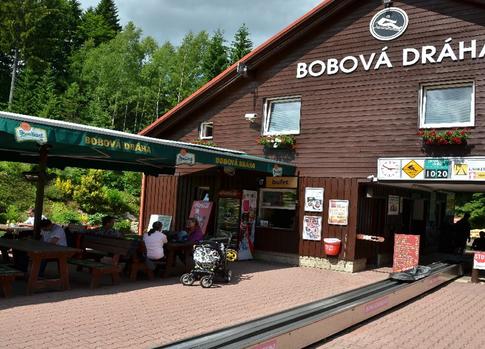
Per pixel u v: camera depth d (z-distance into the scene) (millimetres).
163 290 9703
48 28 58688
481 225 33375
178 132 17719
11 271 8461
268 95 15719
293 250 14688
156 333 6699
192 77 55781
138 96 52719
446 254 20125
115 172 30922
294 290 10570
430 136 12406
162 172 15578
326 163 14352
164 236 11094
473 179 11945
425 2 13203
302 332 6160
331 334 6879
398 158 13094
